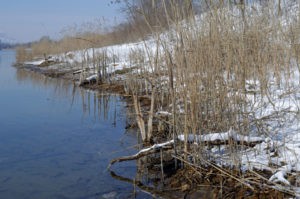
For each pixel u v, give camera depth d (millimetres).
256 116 6211
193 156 5160
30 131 8375
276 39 6566
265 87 5941
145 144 6766
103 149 6844
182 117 5609
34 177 5617
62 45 22375
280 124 5648
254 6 6102
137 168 5773
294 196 4090
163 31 5453
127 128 8297
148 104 9758
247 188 4562
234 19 5480
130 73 10711
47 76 20984
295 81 7617
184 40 5250
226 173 4734
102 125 8758
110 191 5027
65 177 5594
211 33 5320
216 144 5305
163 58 6527
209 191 4723
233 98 5254
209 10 5328
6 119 9680
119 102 11602
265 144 5344
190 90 5215
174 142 5406
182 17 5273
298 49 6480
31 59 32469
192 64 5215
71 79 18531
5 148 7109
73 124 8992
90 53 18609
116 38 14938
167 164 5715
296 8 6547
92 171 5777
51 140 7613
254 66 5770
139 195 4848
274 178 4387
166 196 4750
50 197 4926
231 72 5406
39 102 12367
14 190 5168
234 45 5324
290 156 4930
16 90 15617
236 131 5266
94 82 15727
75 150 6879
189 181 5039
